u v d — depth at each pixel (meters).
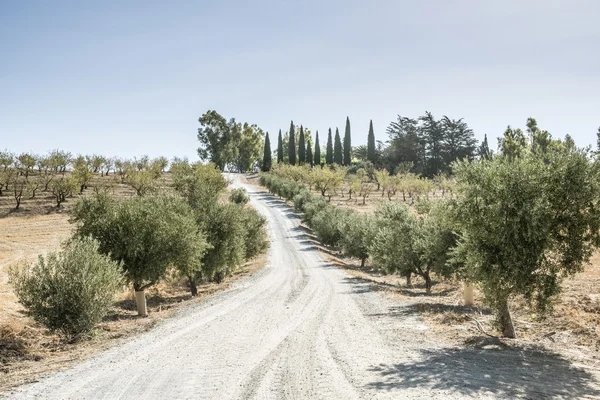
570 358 11.16
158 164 97.62
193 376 10.49
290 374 10.50
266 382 9.93
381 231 28.27
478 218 12.62
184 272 22.62
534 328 14.60
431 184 90.69
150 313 20.95
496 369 10.37
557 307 16.28
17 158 81.50
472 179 12.74
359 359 11.80
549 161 12.20
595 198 11.70
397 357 11.93
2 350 13.25
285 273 36.94
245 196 83.69
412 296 23.59
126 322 18.16
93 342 14.78
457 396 8.55
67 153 92.12
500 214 12.06
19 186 75.25
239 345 13.62
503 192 12.09
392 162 127.50
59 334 15.08
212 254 27.92
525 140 51.69
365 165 128.12
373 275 38.44
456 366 10.70
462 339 13.73
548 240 11.91
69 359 12.57
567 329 13.91
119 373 10.93
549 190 11.92
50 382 10.33
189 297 27.05
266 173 136.50
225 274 34.03
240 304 22.09
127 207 20.88
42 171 90.81
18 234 49.38
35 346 14.27
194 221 24.05
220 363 11.58
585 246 11.97
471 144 119.81
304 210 78.25
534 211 11.39
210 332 15.68
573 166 11.55
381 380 9.84
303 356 12.18
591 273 23.02
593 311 15.56
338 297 23.81
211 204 30.44
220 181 64.25
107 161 96.88
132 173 74.50
